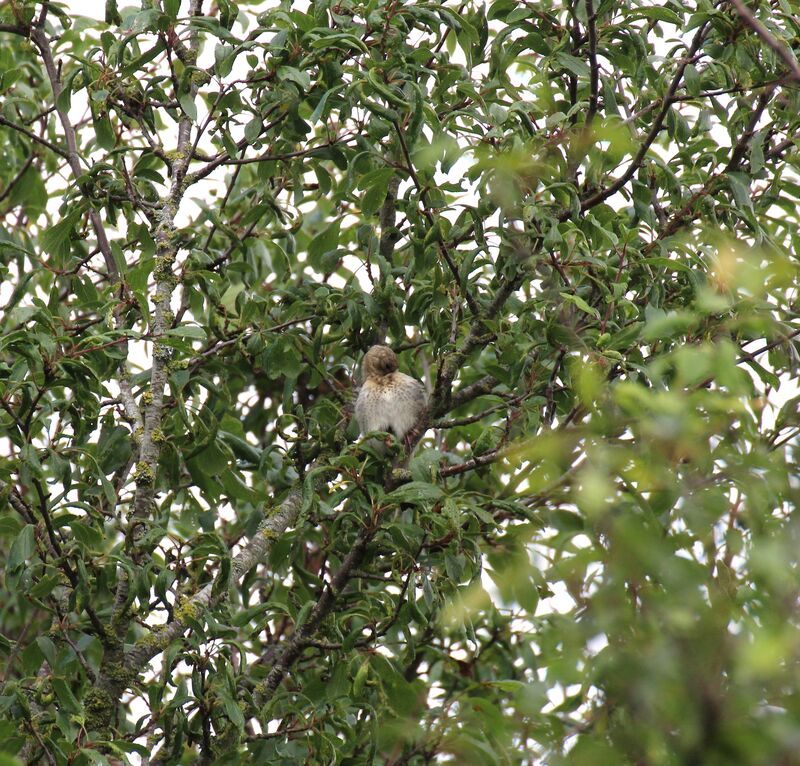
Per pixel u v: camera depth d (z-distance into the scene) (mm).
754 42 10617
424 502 10273
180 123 13234
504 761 9203
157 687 10242
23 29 13484
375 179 11047
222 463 12000
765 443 9375
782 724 4992
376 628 10875
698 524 6508
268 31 11664
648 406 6246
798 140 11719
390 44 11586
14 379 9898
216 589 10703
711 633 5379
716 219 11266
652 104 11766
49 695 10000
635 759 5559
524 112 10836
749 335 9148
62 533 12023
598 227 10070
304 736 10617
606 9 11180
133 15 11586
